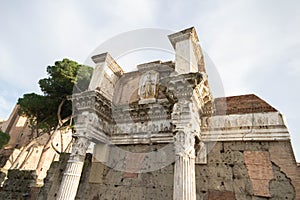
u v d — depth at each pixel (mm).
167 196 9180
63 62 18141
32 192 13328
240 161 8977
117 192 10203
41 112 18750
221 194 8547
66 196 8297
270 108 9656
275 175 8180
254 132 9297
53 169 12547
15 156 26688
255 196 8078
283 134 8789
